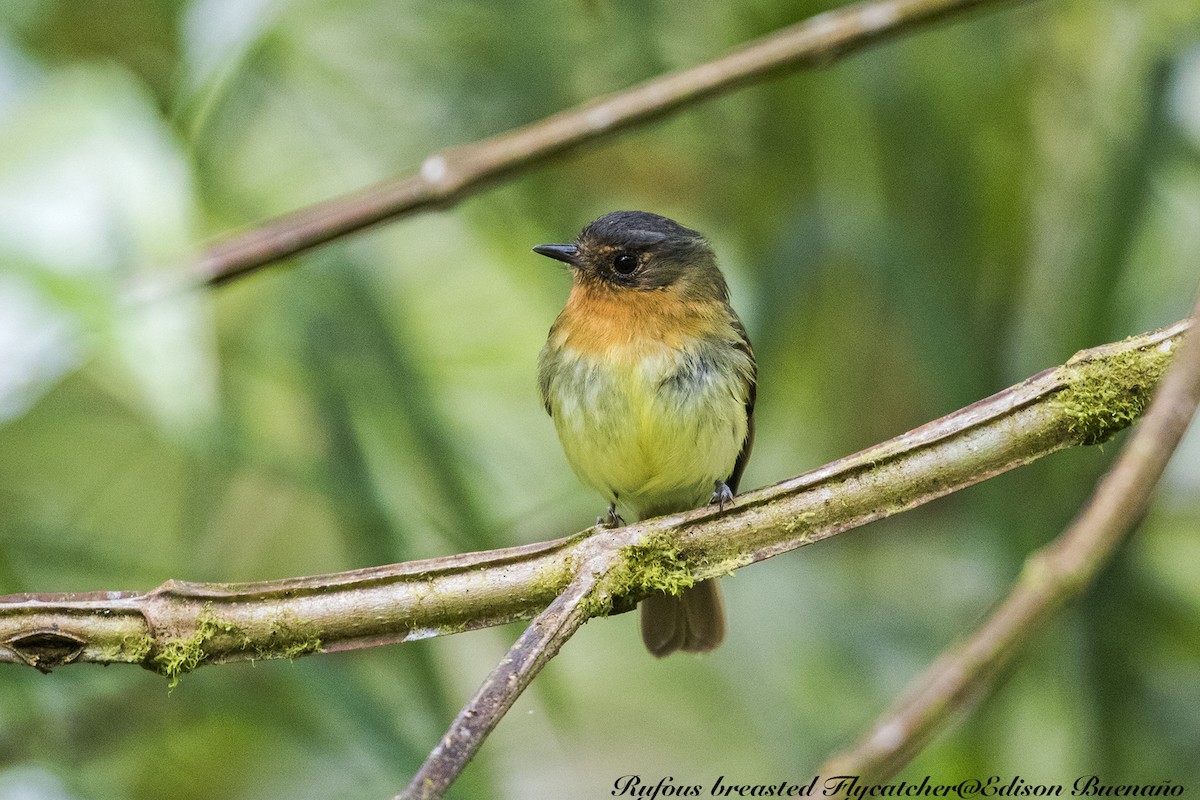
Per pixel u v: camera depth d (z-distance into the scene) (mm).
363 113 10320
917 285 9445
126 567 9703
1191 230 10453
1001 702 9453
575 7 10062
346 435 9070
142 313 6582
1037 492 9211
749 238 10688
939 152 9773
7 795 8883
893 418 11070
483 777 9117
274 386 9703
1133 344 6215
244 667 9609
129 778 9672
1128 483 3869
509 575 6242
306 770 10156
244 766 10156
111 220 6207
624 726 11797
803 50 7430
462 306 11227
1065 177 9836
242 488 10398
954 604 10531
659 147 11117
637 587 6285
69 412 9328
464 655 11062
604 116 7336
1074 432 6219
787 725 10047
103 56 8438
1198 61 9289
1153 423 3926
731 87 7434
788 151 10258
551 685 10492
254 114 10133
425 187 7152
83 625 6000
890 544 11305
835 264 10711
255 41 8328
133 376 6762
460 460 9836
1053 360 9320
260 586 6141
